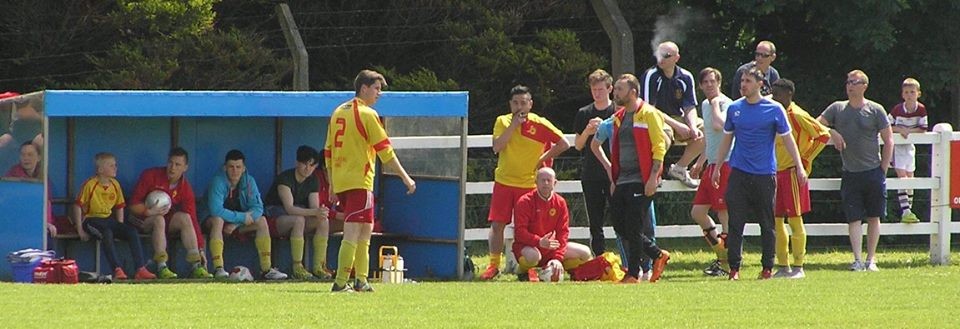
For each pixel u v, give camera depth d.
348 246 41.12
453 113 51.47
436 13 78.50
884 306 38.50
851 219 53.88
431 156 53.44
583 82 77.62
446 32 77.25
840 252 64.62
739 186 46.94
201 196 54.16
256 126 54.69
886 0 76.31
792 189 49.25
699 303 38.91
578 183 55.19
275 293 41.03
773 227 47.41
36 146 48.31
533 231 49.97
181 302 38.50
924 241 71.25
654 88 52.31
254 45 73.88
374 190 55.06
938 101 83.62
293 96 49.97
